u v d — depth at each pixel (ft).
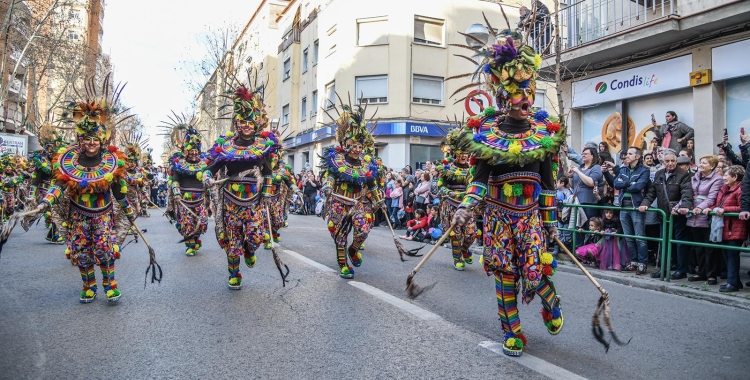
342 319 16.93
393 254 32.73
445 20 78.84
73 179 17.69
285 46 111.86
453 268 27.61
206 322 16.55
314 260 29.35
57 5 77.20
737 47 32.76
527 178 13.12
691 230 23.56
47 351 13.88
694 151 35.42
